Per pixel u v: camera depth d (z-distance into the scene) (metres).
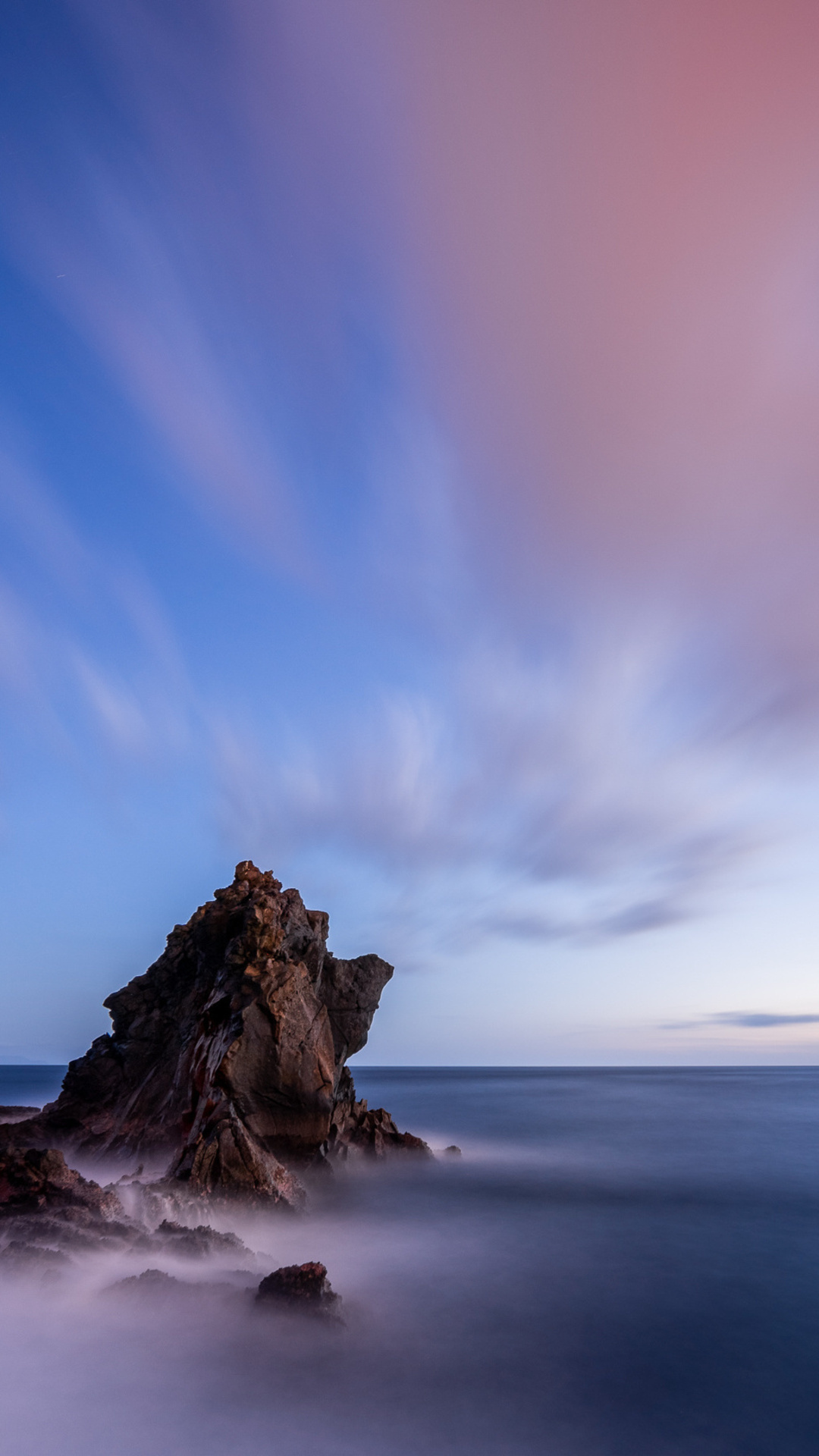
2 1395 16.62
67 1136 42.41
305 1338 19.53
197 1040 37.56
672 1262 31.17
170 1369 17.97
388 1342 21.61
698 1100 134.00
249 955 38.22
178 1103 37.94
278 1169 33.66
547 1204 41.16
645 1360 21.64
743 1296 27.14
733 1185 48.53
